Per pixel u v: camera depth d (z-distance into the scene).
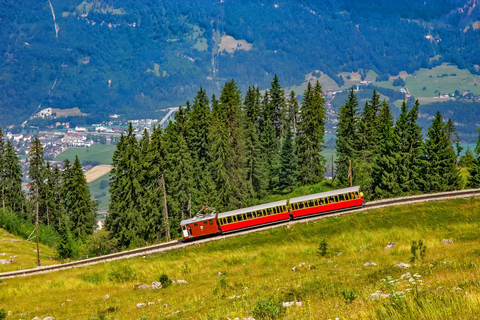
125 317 24.28
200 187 77.44
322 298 18.91
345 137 81.94
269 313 16.53
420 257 27.30
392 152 72.56
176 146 73.25
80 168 81.81
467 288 14.31
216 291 27.66
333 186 81.75
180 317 21.58
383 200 57.72
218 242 54.31
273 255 43.19
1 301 37.69
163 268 45.28
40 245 80.38
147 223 66.12
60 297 35.88
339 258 35.47
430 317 11.48
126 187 66.00
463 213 50.91
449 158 70.38
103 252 68.31
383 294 16.27
